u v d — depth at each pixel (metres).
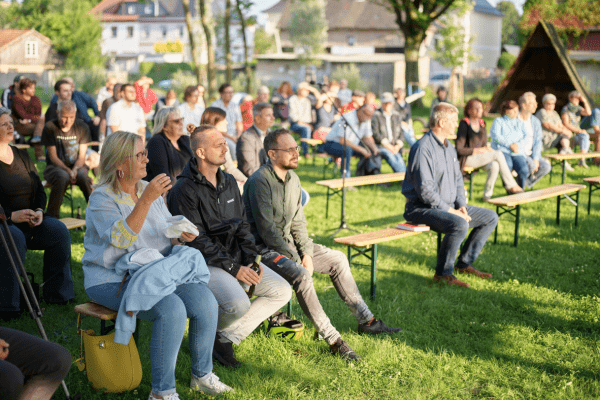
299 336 4.28
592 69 22.45
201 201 3.77
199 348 3.40
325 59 47.44
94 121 11.40
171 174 5.64
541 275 5.89
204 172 3.86
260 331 4.37
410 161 5.61
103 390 3.37
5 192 4.53
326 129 12.34
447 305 5.03
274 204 4.30
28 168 4.67
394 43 57.97
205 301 3.36
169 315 3.17
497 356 4.14
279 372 3.79
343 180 7.41
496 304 5.14
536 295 5.29
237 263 3.77
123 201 3.37
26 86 11.09
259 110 7.01
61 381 2.94
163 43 65.75
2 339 2.72
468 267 5.91
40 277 5.46
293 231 4.44
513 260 6.36
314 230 7.49
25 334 2.86
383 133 10.16
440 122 5.54
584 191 10.21
